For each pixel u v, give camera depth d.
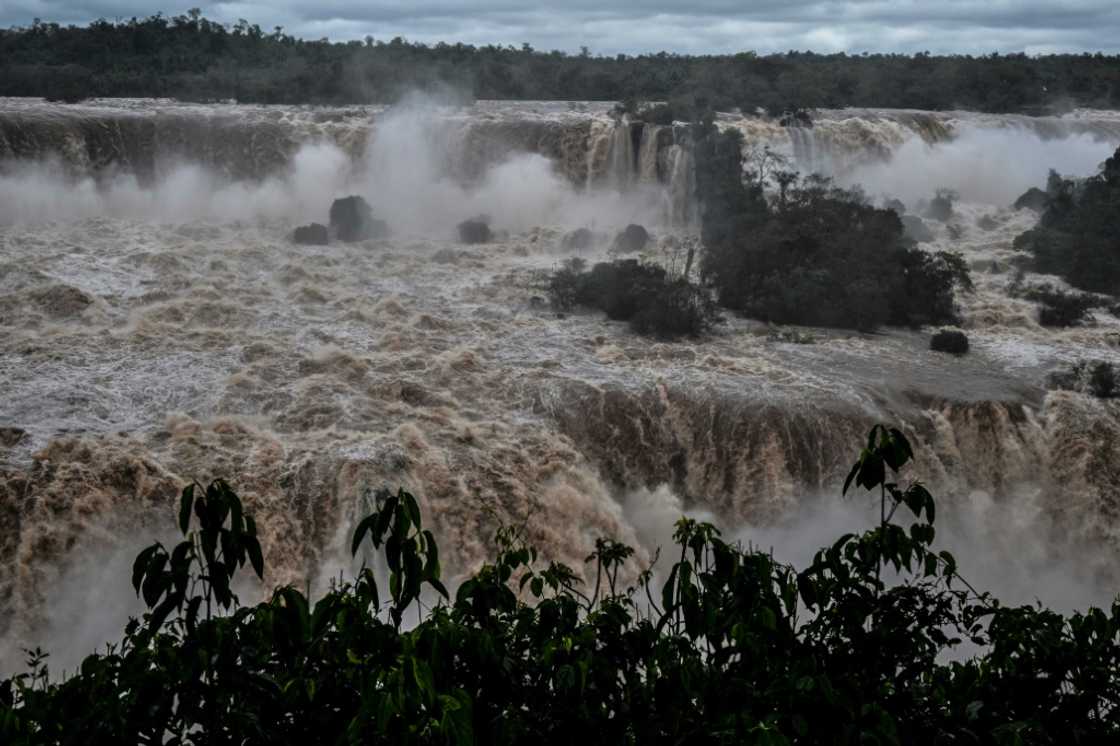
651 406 36.84
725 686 8.20
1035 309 49.88
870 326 46.81
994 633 9.46
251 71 93.12
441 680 7.70
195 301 45.53
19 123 61.06
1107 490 36.09
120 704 7.63
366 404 35.41
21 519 28.41
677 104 73.62
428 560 8.05
